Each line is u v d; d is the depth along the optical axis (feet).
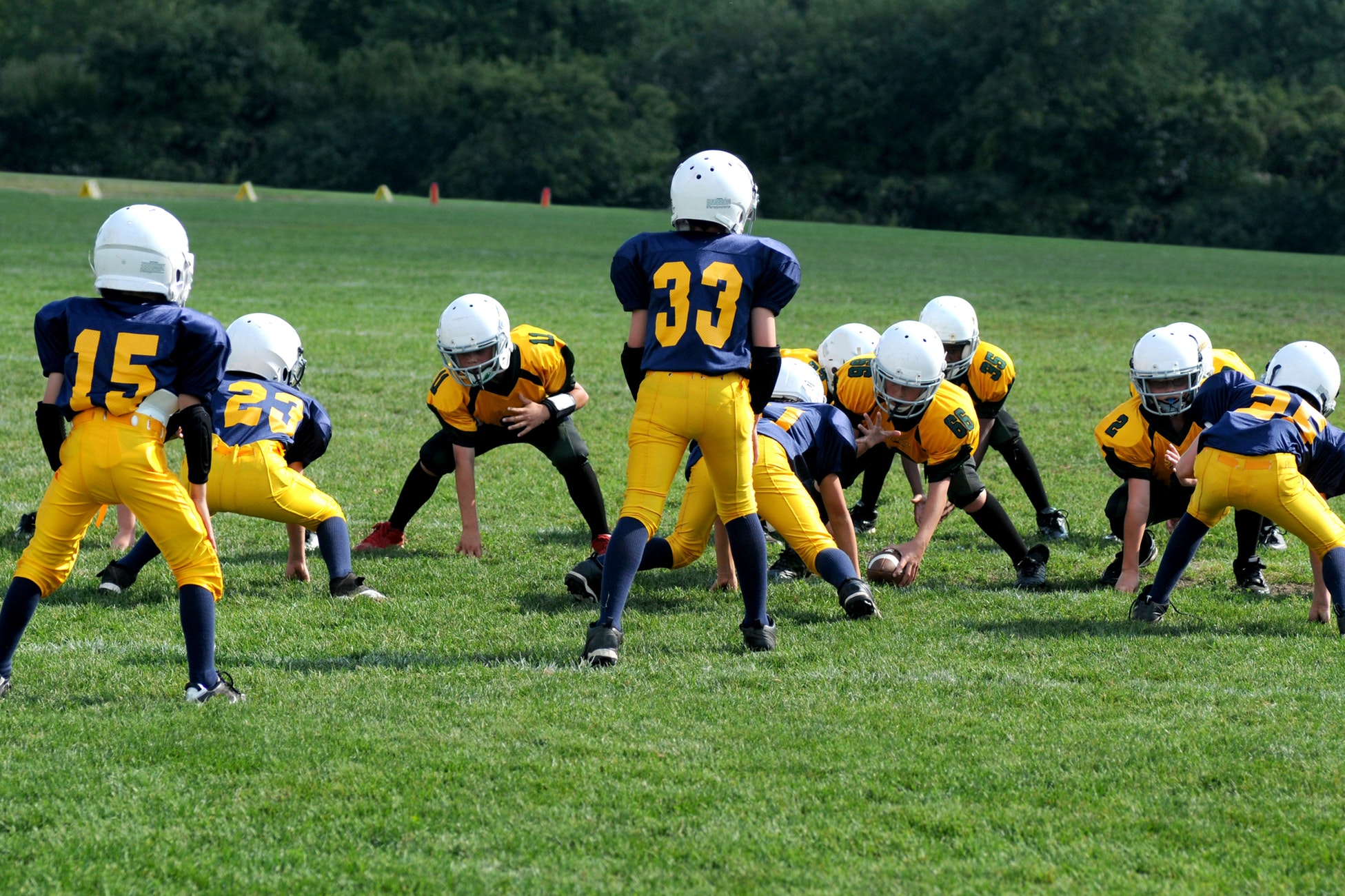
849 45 369.50
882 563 33.71
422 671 27.02
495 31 396.78
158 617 30.86
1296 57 391.24
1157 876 18.29
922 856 18.81
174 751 22.22
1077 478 50.29
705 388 27.37
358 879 18.12
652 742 22.98
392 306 95.20
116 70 363.97
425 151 358.23
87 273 106.22
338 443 53.26
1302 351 33.22
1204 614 32.45
